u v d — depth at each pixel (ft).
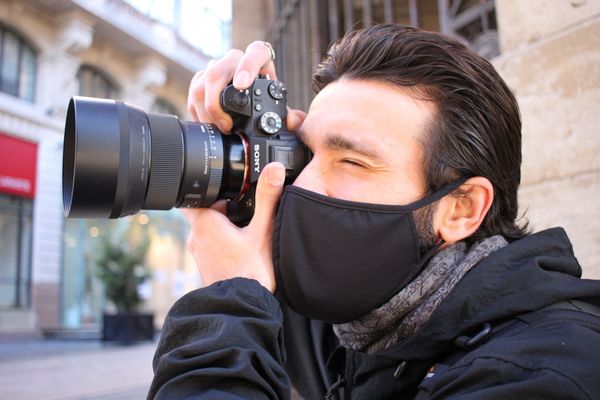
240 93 3.45
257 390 2.56
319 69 3.57
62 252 47.24
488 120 3.13
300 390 4.14
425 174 3.06
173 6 55.88
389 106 3.06
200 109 3.93
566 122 4.51
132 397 14.56
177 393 2.50
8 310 41.68
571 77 4.50
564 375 2.08
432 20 9.60
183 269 62.49
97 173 3.03
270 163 3.22
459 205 3.14
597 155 4.29
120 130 3.12
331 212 3.02
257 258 3.17
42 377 18.53
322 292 3.05
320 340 3.99
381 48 3.17
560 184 4.51
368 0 7.02
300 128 3.43
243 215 3.53
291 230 3.05
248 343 2.65
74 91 48.14
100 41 49.78
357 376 3.14
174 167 3.30
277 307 2.94
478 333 2.63
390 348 2.89
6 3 42.27
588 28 4.41
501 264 2.74
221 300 2.82
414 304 3.07
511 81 4.92
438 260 3.12
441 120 3.06
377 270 3.01
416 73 3.08
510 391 2.10
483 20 5.99
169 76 58.18
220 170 3.41
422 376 2.85
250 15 10.41
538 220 4.64
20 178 43.24
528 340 2.28
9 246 43.32
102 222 51.47
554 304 2.60
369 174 3.08
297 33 8.68
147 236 46.96
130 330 33.96
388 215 2.99
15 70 44.27
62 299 47.83
